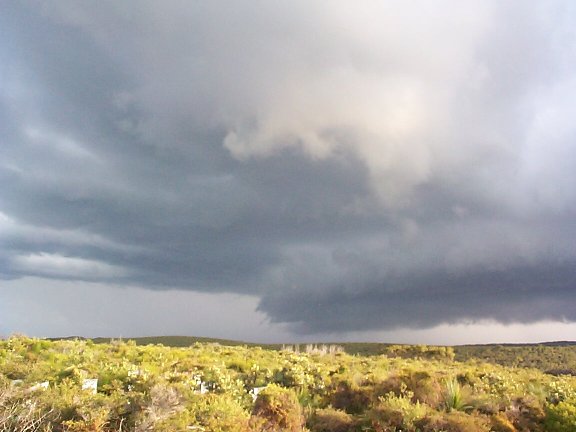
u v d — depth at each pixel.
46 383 13.38
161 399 9.68
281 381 16.14
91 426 8.70
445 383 14.42
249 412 11.53
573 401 12.46
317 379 15.91
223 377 14.49
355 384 14.54
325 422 11.77
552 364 44.38
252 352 30.03
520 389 15.47
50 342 22.39
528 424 12.08
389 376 15.05
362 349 48.12
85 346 23.75
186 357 22.98
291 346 36.81
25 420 8.52
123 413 9.52
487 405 13.15
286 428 10.86
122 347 25.33
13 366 15.34
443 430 10.90
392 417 11.47
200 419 9.85
